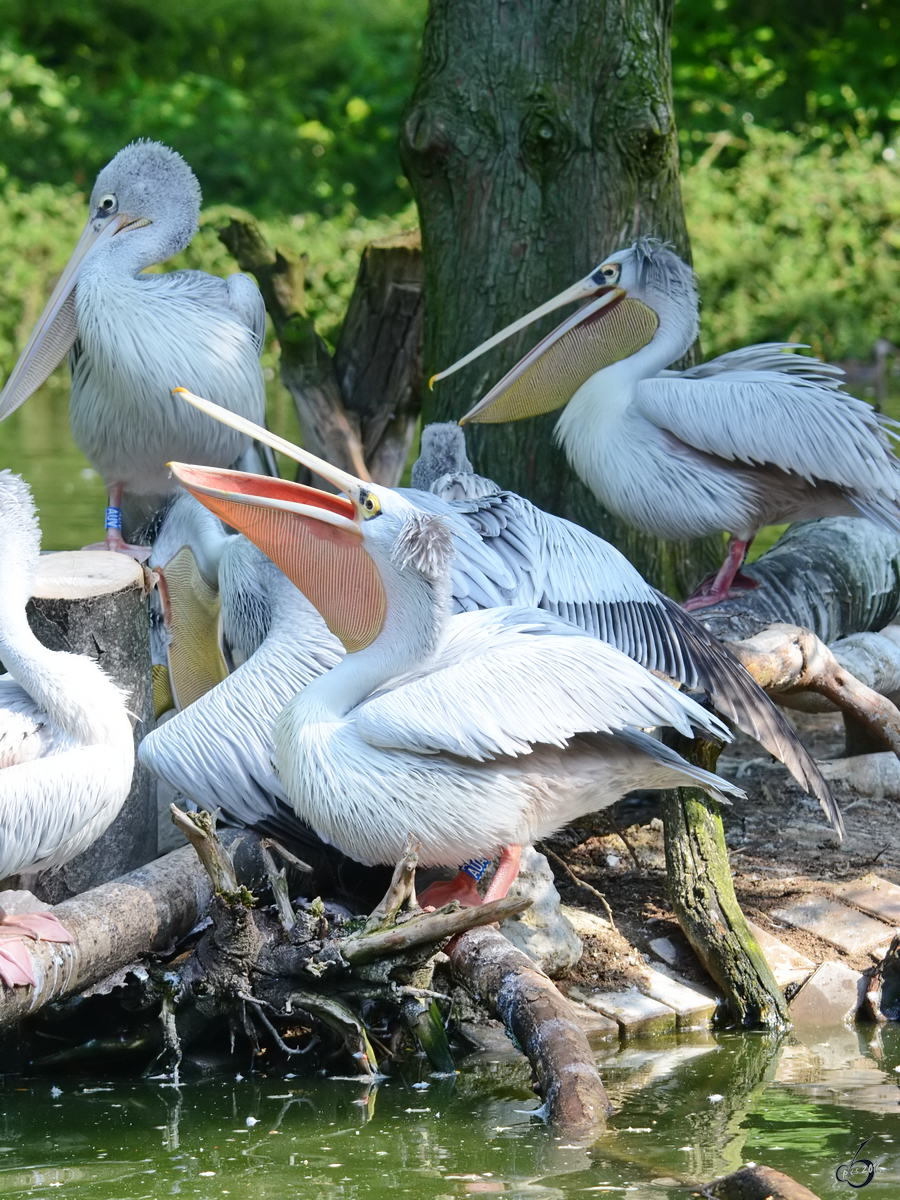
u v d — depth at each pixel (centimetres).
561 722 795
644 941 925
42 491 1931
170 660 1102
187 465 844
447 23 1279
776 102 3900
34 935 765
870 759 1145
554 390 1188
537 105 1252
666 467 1092
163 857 881
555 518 1008
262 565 1012
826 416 1052
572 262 1272
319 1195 649
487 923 760
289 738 823
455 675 802
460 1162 679
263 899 909
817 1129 709
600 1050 823
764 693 955
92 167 3991
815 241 3030
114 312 1149
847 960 901
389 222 3391
